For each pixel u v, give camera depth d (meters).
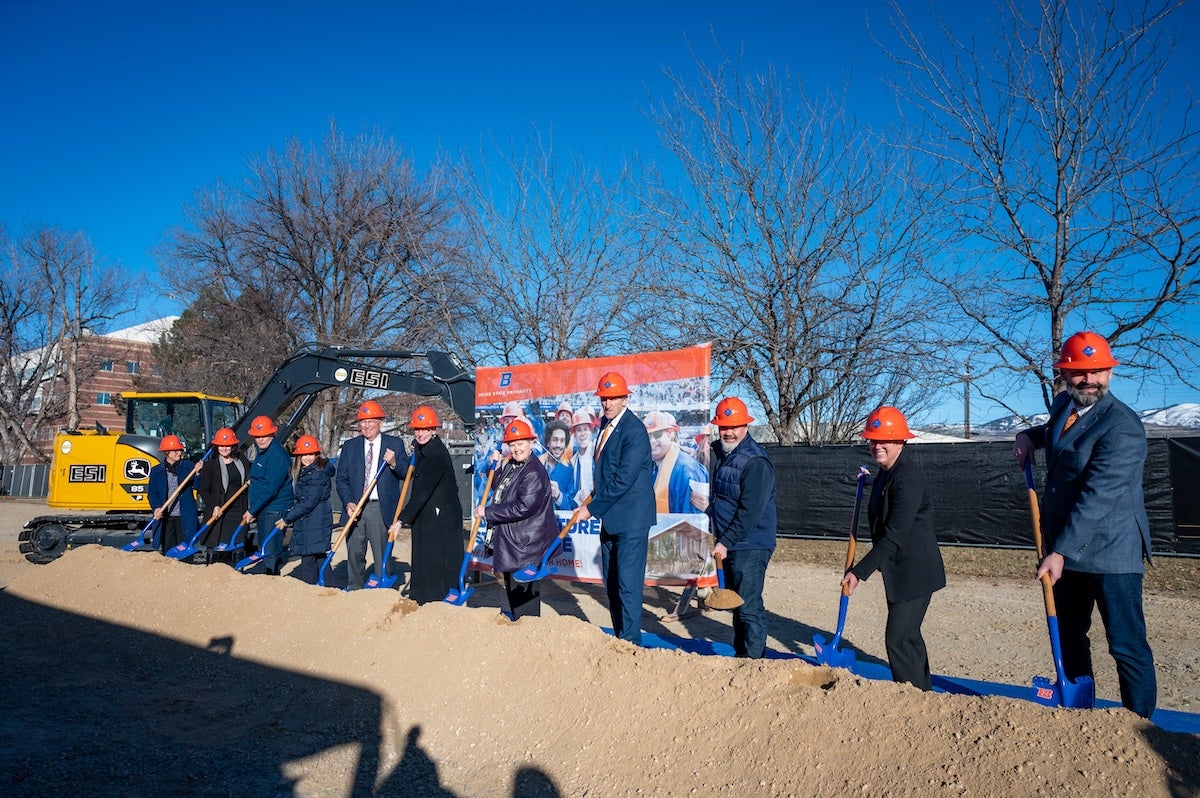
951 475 11.41
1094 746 2.89
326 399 25.97
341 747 4.25
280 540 8.30
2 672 5.57
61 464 11.92
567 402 8.35
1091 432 3.82
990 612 7.85
